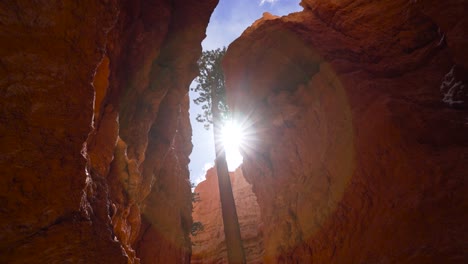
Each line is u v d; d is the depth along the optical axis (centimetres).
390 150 796
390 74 1048
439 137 738
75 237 278
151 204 1459
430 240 535
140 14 981
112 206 419
